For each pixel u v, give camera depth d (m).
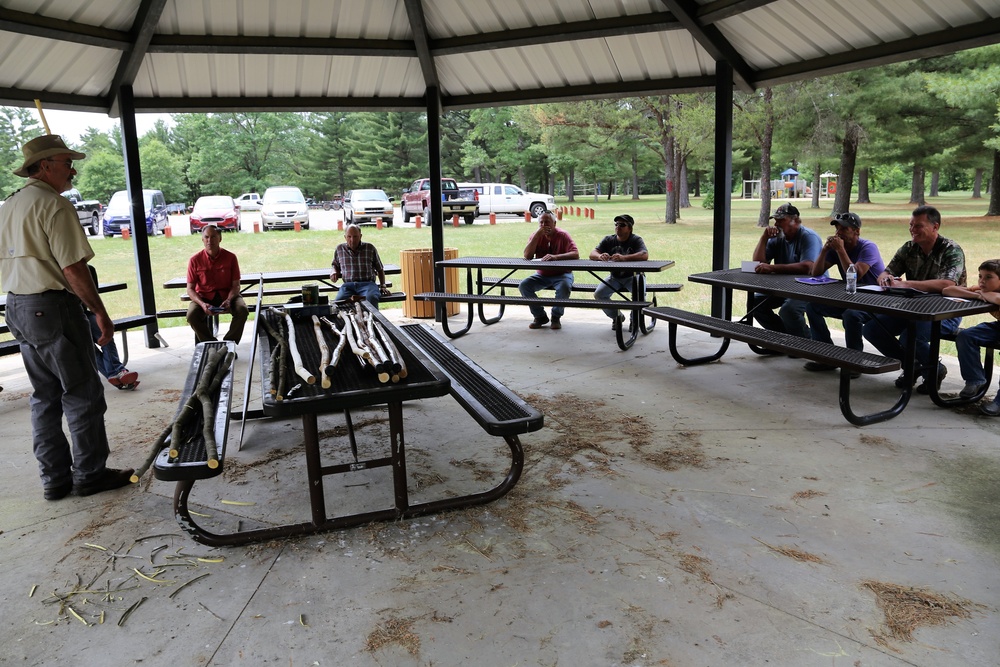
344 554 2.73
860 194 27.45
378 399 2.77
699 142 18.20
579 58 7.04
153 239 18.03
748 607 2.32
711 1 5.62
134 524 3.05
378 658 2.11
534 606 2.35
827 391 4.76
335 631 2.25
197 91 7.13
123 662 2.12
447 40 6.79
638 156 26.67
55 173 3.08
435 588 2.48
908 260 4.80
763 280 5.25
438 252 7.75
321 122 41.62
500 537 2.84
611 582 2.49
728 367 5.48
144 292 6.73
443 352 3.97
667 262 6.39
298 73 7.19
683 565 2.59
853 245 5.09
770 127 16.31
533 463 3.62
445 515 3.04
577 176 39.91
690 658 2.07
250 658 2.12
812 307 5.26
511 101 7.79
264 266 13.27
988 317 8.47
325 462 3.70
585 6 6.16
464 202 21.41
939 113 14.01
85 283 3.11
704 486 3.29
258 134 41.03
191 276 6.13
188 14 6.02
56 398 3.27
